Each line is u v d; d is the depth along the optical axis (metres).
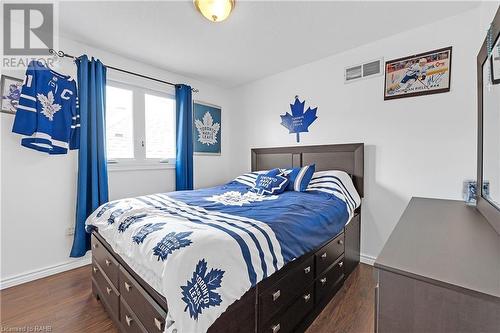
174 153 3.11
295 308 1.36
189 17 1.89
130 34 2.14
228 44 2.33
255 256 1.09
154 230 1.18
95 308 1.66
